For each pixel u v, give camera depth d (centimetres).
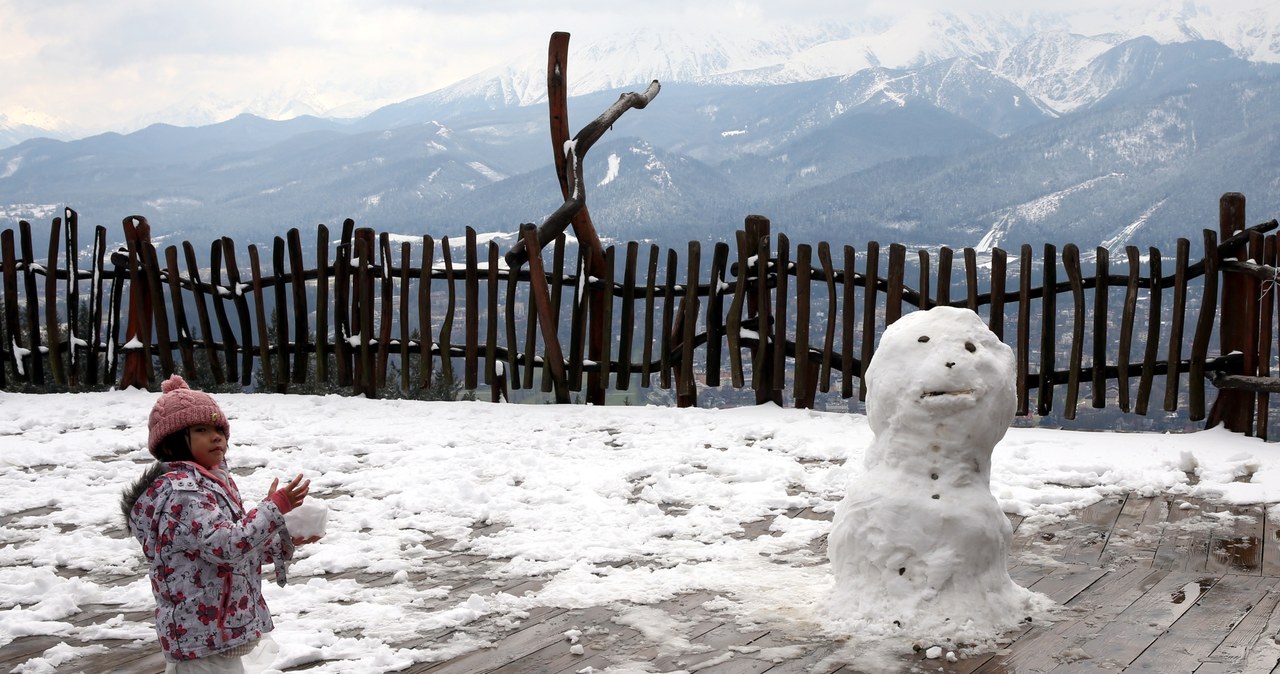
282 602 458
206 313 1025
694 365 934
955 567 421
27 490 665
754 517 597
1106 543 541
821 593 464
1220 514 586
